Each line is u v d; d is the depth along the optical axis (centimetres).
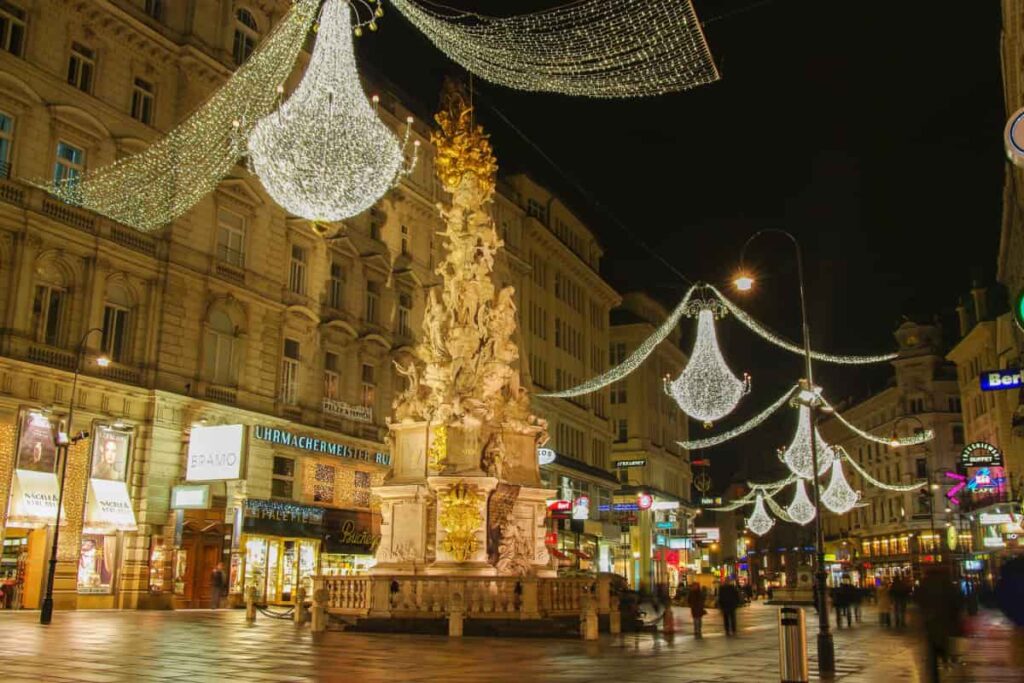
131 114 3591
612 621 2502
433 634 2216
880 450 9906
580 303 7625
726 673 1476
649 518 8088
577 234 7694
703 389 3738
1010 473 5994
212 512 3725
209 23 3906
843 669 1659
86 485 3269
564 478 6681
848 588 3350
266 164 2178
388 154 2259
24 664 1388
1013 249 4938
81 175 3353
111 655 1562
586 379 7538
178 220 3709
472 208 2764
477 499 2455
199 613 3180
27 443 3055
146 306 3588
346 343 4672
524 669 1476
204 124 3734
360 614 2344
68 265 3303
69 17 3356
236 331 3991
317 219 2189
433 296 2739
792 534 12900
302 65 4353
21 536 3177
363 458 4672
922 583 1123
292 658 1584
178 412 3641
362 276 4844
